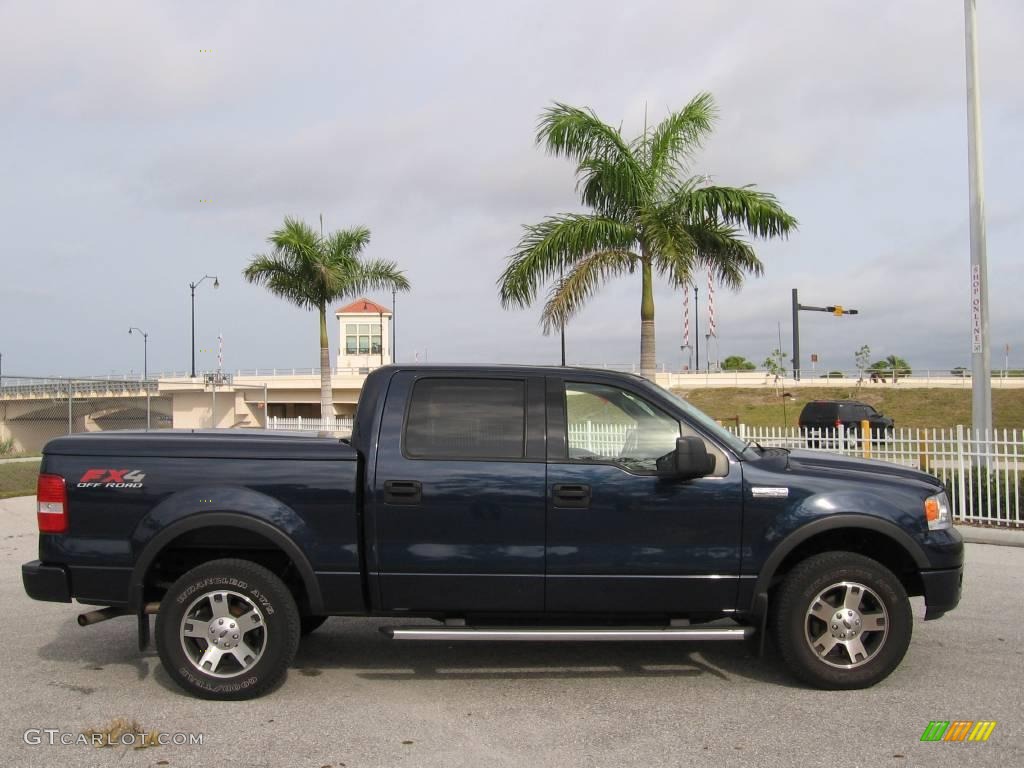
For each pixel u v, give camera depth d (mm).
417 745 4270
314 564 4965
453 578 4980
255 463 5023
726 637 4973
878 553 5410
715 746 4246
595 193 15383
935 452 12578
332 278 25094
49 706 4848
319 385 45625
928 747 4223
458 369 5273
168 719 4637
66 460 5035
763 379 52312
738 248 15297
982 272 13078
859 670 5008
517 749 4219
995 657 5730
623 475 5016
